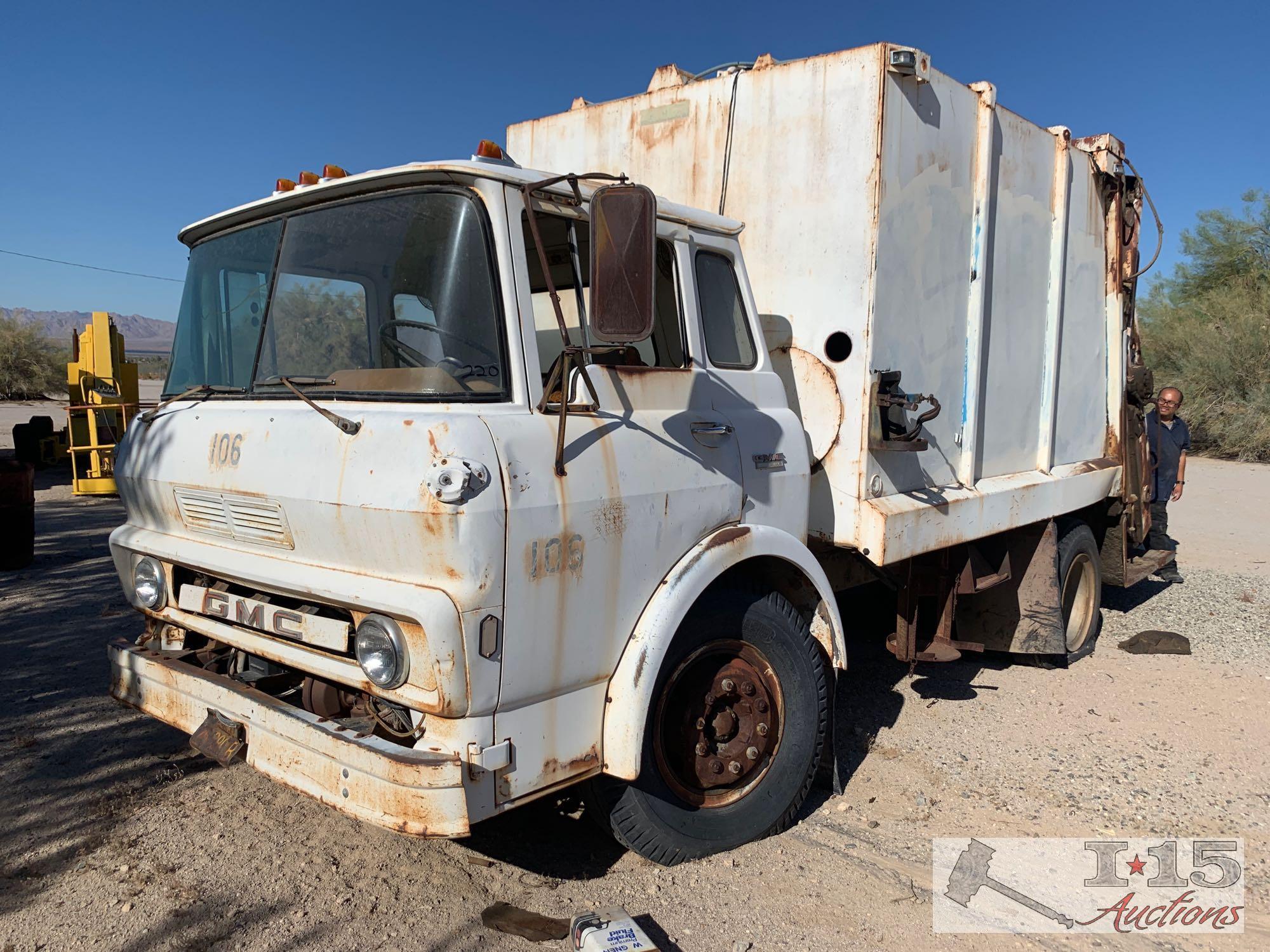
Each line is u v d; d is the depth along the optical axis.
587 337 3.11
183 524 3.46
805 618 3.99
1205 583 8.98
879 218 3.98
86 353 13.68
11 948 2.93
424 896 3.28
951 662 6.32
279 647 3.11
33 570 8.39
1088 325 6.54
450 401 2.82
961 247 4.74
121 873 3.37
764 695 3.66
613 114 4.93
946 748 4.79
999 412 5.36
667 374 3.37
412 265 3.01
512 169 2.99
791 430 3.90
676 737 3.43
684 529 3.29
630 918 3.01
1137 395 7.25
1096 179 6.46
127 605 7.11
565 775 2.96
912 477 4.47
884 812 4.08
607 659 3.05
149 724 4.79
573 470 2.87
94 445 13.14
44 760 4.33
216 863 3.46
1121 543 7.09
